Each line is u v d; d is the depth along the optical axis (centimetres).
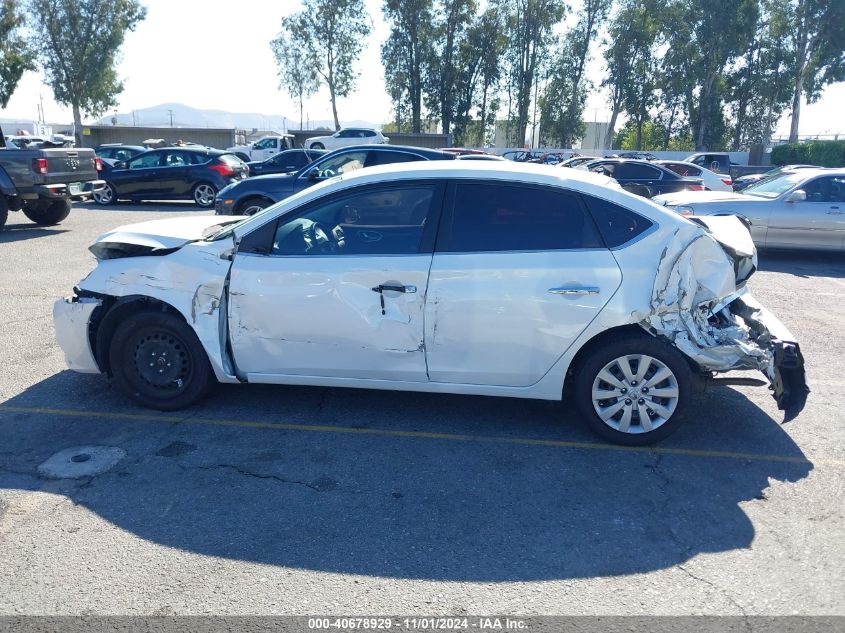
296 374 455
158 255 464
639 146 5525
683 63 5109
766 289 936
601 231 425
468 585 300
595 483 392
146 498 366
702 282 425
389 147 1221
